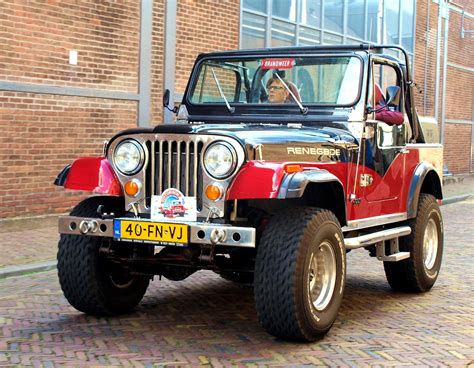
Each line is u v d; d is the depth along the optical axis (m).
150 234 4.74
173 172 4.82
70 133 11.02
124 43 11.86
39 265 7.70
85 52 11.20
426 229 6.85
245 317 5.73
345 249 5.23
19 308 5.96
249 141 4.68
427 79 23.00
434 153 7.21
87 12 11.18
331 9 17.61
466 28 25.64
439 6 23.36
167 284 7.01
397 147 6.32
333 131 5.59
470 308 6.20
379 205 6.01
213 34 13.76
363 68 5.82
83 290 5.35
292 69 6.06
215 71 6.41
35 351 4.74
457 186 21.59
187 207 4.75
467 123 25.92
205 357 4.64
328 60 5.96
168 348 4.84
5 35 9.99
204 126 4.84
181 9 13.00
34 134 10.48
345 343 5.02
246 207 5.07
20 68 10.23
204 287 6.91
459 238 10.82
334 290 5.07
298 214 4.81
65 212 11.04
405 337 5.22
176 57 12.97
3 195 10.10
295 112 5.93
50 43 10.63
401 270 6.61
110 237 5.15
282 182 4.53
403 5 21.16
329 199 5.37
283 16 15.76
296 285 4.62
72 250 5.30
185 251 5.01
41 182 10.62
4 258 8.05
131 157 4.91
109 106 11.66
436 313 6.00
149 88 12.37
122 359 4.59
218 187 4.65
